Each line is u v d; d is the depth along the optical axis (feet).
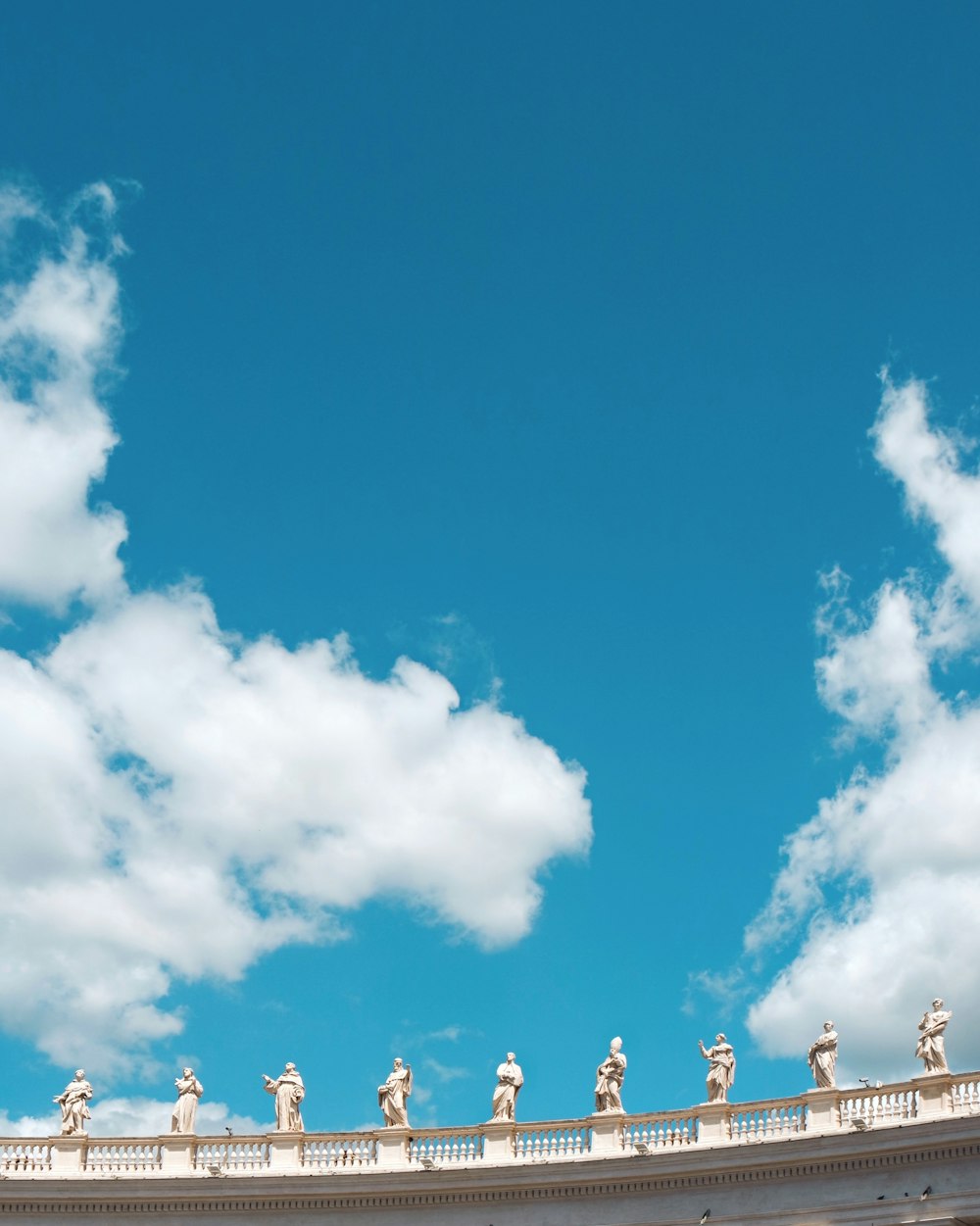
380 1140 194.08
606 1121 186.70
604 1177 183.52
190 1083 200.23
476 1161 189.37
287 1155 195.31
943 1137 167.32
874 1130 170.91
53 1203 193.98
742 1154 177.47
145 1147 197.26
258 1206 193.06
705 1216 179.22
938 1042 172.04
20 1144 197.26
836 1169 173.88
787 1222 174.81
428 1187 189.57
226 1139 196.44
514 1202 187.73
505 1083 193.16
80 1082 200.13
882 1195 171.12
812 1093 176.96
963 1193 166.30
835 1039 178.91
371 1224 191.11
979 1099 168.76
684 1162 180.14
